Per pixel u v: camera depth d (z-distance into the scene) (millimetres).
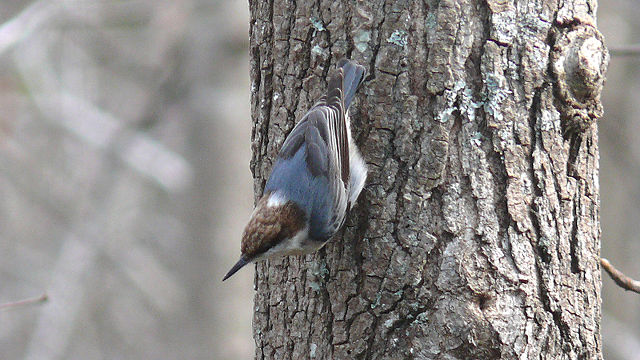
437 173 8516
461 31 8461
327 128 8547
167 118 21938
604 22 21750
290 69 9102
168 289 24938
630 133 21719
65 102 21656
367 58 8680
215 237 18891
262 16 9266
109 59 24812
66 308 22406
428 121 8539
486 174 8492
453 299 8453
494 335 8383
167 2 20078
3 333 25969
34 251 26672
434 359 8492
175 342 24750
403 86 8578
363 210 8773
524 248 8508
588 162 8883
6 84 20609
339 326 8875
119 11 20969
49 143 26000
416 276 8562
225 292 18953
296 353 9148
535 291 8531
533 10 8508
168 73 20312
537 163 8547
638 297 21453
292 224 8875
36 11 19422
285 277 9227
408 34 8547
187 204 19562
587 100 8594
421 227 8570
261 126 9430
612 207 21672
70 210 25828
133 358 25391
